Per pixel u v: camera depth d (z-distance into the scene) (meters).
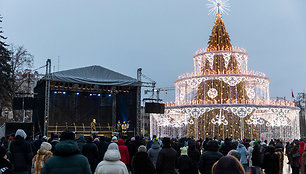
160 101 35.84
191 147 10.41
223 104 33.97
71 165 5.58
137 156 8.12
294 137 37.12
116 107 40.78
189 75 37.56
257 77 36.09
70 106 40.41
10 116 54.59
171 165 8.89
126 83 34.72
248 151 14.93
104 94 39.84
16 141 9.09
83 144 12.80
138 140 14.52
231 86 36.31
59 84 37.19
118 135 35.19
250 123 34.28
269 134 36.22
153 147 10.74
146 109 34.22
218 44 39.81
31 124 29.03
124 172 6.45
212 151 8.44
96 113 41.44
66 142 5.71
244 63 39.59
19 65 47.75
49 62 31.33
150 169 8.06
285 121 35.44
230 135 34.38
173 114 39.56
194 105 34.72
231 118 34.81
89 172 5.73
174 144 14.60
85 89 38.97
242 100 35.88
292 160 14.67
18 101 33.06
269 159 11.52
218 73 36.78
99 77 34.91
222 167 5.60
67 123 40.06
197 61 40.28
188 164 9.43
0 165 5.54
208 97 36.66
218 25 40.81
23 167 9.03
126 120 38.44
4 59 44.06
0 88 42.47
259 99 35.88
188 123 37.69
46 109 30.72
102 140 13.38
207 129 35.12
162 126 39.09
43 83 32.50
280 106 35.22
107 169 6.35
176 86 38.62
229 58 37.78
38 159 9.63
